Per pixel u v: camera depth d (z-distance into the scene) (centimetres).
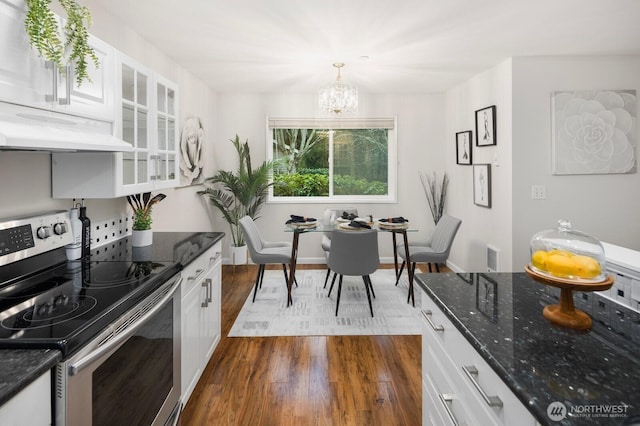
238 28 276
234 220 483
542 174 348
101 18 238
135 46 282
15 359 92
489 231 394
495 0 234
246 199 471
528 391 76
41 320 111
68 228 180
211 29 277
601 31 285
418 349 271
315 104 505
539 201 348
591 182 348
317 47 318
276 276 456
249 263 519
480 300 130
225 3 235
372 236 321
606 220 348
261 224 515
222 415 196
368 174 530
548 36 295
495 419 92
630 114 344
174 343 172
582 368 85
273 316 331
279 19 261
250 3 236
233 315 333
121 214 247
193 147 407
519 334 103
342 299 373
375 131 527
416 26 274
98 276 158
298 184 529
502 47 318
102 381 112
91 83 158
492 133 376
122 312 126
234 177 471
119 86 180
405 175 515
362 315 333
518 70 344
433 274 166
